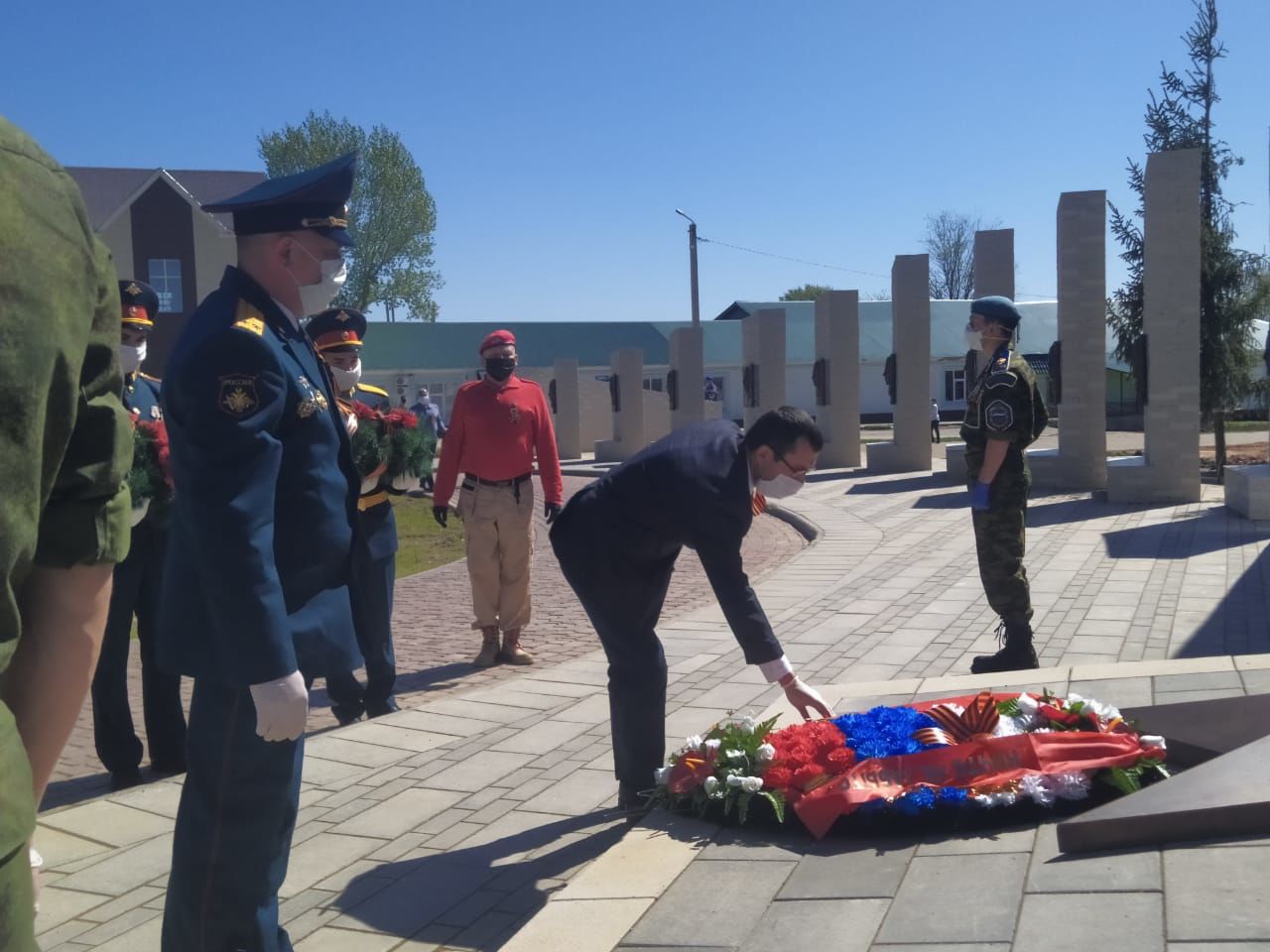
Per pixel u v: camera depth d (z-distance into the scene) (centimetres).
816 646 795
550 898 372
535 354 4734
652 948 304
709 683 704
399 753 590
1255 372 2033
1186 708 430
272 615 292
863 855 354
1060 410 1736
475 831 477
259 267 331
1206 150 1917
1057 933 281
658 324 5003
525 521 796
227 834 316
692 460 427
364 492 643
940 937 289
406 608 1096
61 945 393
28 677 171
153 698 591
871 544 1299
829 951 291
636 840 383
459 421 789
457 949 376
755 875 346
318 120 5553
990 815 365
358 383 669
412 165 5700
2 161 146
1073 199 1698
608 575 439
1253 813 315
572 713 654
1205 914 278
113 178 4238
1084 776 373
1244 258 1905
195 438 295
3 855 144
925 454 2258
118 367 175
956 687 567
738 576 430
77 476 170
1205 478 1927
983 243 1911
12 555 144
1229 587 916
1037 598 916
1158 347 1494
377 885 427
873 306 5147
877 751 399
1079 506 1534
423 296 5916
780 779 389
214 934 321
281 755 315
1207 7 1898
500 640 829
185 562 315
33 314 144
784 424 417
